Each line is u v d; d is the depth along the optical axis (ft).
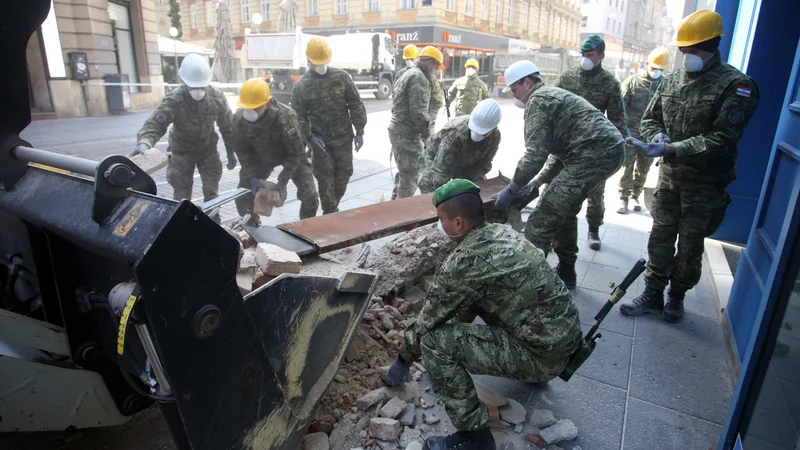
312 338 6.61
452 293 6.69
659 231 11.12
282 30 85.56
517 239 6.72
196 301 4.76
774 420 5.57
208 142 15.11
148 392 5.97
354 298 7.29
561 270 12.84
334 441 7.17
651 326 11.01
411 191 18.42
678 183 10.50
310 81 15.23
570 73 15.19
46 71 40.65
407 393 8.12
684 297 12.08
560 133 10.89
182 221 4.50
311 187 14.97
